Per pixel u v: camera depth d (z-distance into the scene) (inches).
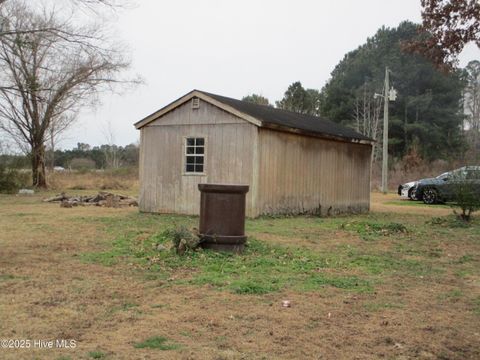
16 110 1165.7
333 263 316.8
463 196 561.0
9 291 236.8
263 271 287.7
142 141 656.4
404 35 2256.4
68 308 212.1
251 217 567.5
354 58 2439.7
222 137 593.6
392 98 1229.1
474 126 2480.3
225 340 178.9
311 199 657.6
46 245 363.6
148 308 214.1
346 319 206.7
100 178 1385.3
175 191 629.6
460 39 576.4
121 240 382.6
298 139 633.6
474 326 203.3
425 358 170.4
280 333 187.8
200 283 256.4
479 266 322.7
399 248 385.1
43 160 1251.8
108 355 163.3
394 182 1423.5
